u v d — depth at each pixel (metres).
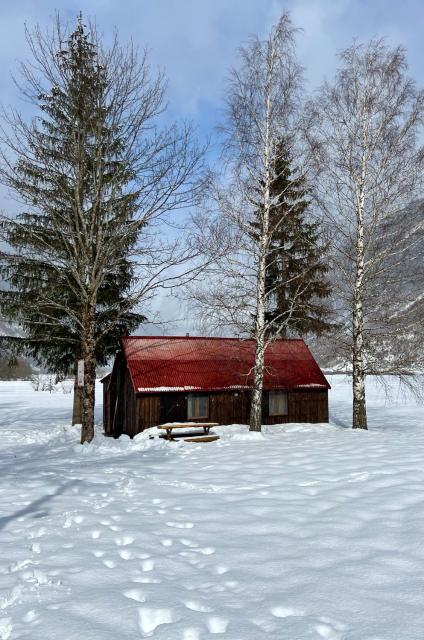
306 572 5.40
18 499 8.69
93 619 4.47
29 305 17.33
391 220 17.12
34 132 16.67
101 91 16.38
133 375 18.80
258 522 7.12
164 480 10.08
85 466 11.98
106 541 6.52
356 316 17.81
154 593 4.96
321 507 7.69
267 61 16.62
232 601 4.78
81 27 18.69
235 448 14.13
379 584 5.05
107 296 20.80
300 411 21.14
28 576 5.43
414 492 8.11
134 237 18.17
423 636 4.07
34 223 19.34
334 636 4.14
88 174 17.08
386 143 17.05
